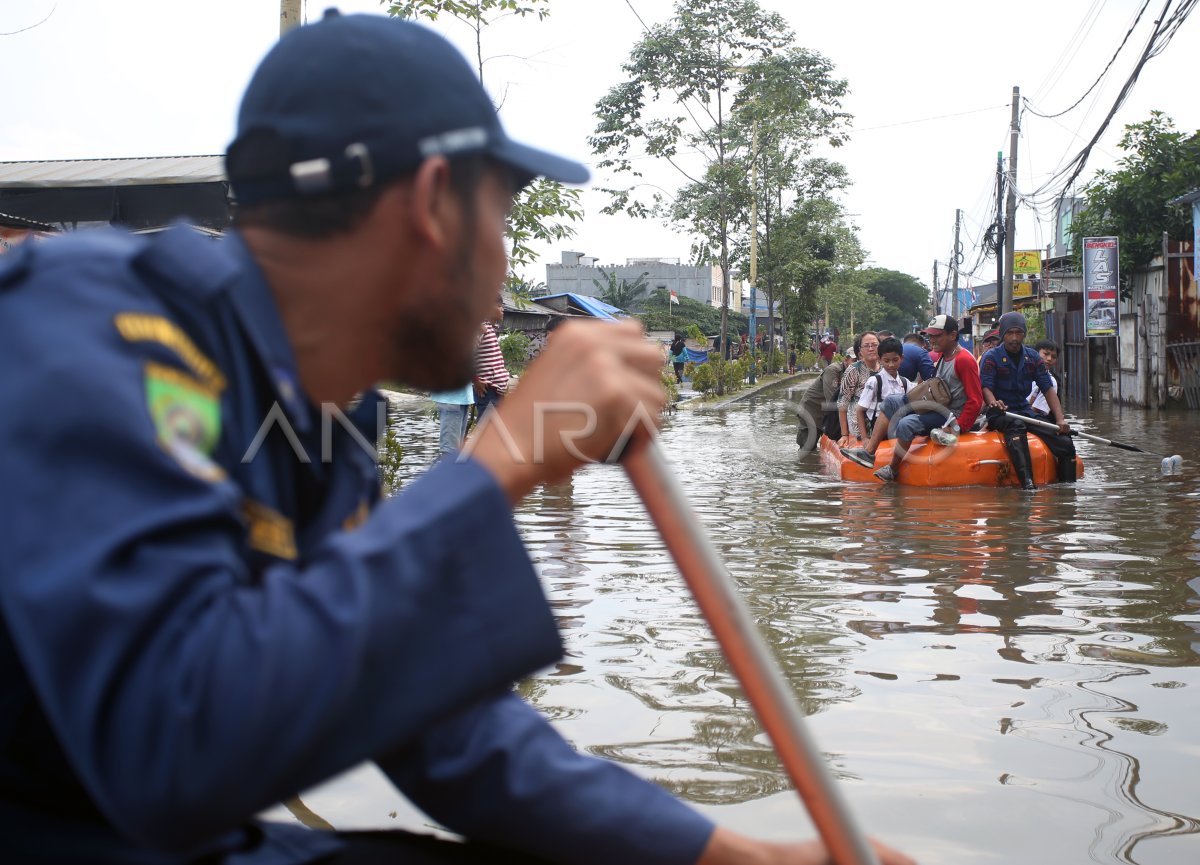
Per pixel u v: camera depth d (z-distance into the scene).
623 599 4.57
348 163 0.95
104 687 0.78
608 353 0.98
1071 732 3.04
